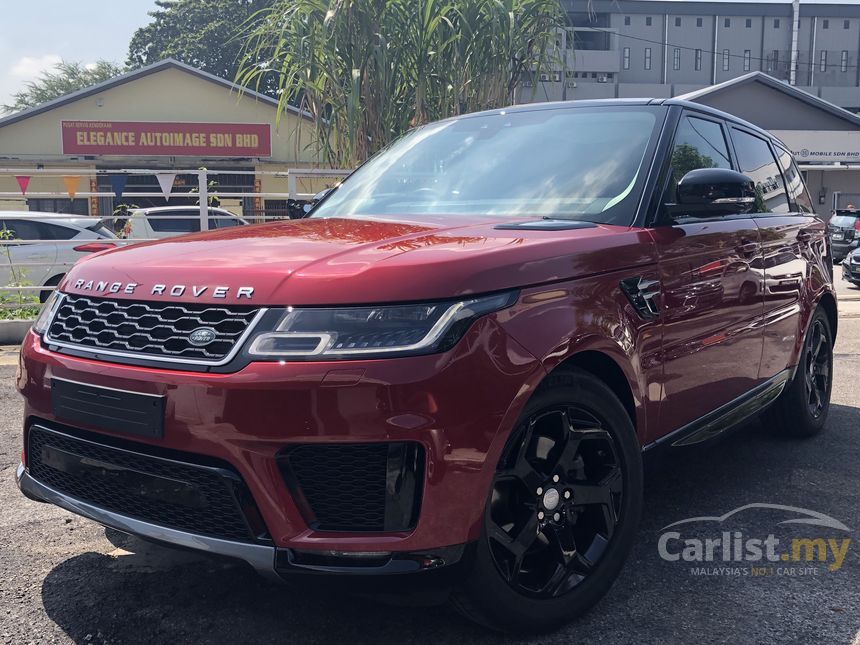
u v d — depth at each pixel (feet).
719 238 10.07
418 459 6.37
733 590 8.50
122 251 8.29
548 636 7.50
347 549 6.35
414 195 10.57
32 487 7.91
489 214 9.48
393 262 6.70
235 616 7.82
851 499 11.28
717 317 9.98
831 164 111.34
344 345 6.30
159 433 6.60
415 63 28.84
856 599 8.32
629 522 8.13
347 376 6.21
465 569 6.64
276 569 6.38
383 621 7.72
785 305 12.31
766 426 14.28
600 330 7.65
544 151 10.37
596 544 7.88
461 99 29.12
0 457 12.95
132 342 6.97
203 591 8.36
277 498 6.34
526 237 7.69
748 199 9.65
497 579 6.95
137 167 73.00
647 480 12.06
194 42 138.51
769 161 13.39
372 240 7.64
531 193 9.73
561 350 7.14
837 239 63.72
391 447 6.31
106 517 7.20
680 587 8.56
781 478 12.17
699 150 10.71
